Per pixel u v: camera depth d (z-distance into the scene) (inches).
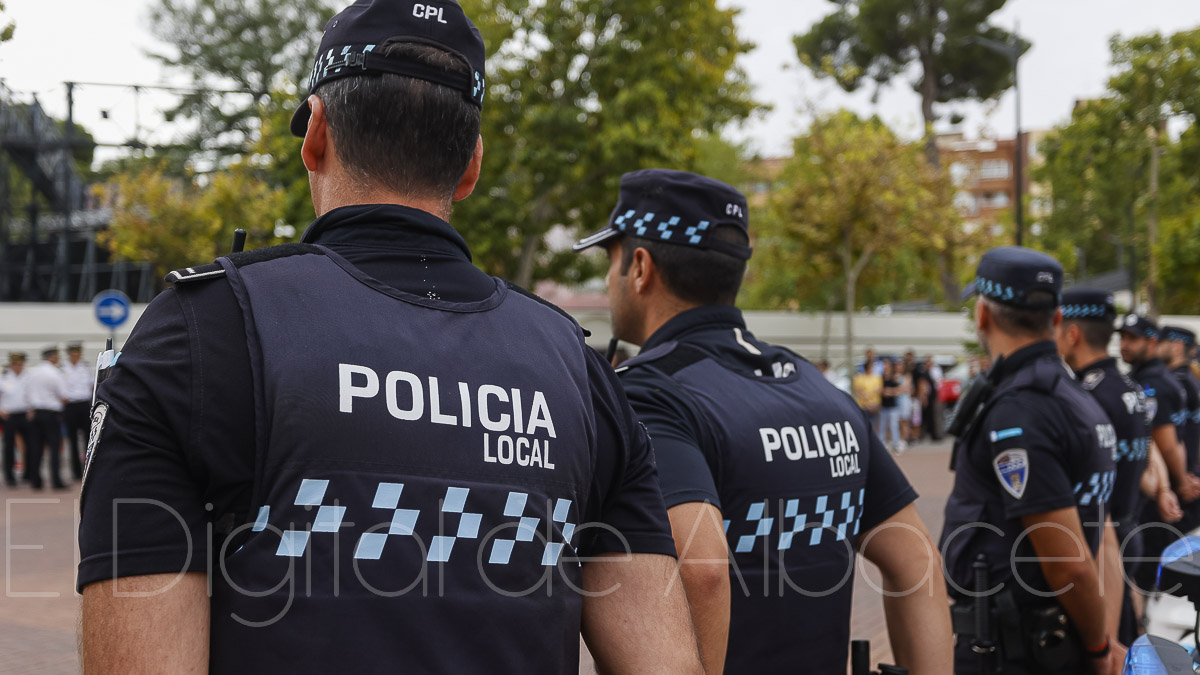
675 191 82.7
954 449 111.0
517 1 700.7
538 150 707.4
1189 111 1076.5
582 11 713.0
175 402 40.2
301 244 46.6
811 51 1722.4
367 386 42.5
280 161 730.8
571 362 50.0
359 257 46.4
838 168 1003.3
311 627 40.1
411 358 44.1
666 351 77.2
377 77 48.1
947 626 81.8
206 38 1385.3
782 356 83.0
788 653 73.5
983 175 2679.6
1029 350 107.5
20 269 1144.2
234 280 43.0
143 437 39.9
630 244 84.7
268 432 40.8
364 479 41.5
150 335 41.4
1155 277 1131.3
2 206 1129.4
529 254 762.2
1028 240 1441.9
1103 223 1480.1
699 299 82.4
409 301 45.9
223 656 40.2
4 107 872.9
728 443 72.4
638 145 695.7
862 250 1035.9
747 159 1824.6
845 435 80.4
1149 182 1215.6
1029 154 2628.0
